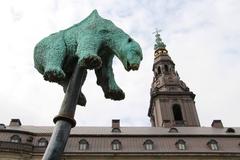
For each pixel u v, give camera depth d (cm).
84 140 4106
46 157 278
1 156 3769
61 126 294
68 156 3931
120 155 4003
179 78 6219
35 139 4041
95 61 307
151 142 4181
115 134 4269
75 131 4447
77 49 321
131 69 319
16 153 3803
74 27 345
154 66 6638
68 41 334
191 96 5859
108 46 337
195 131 4697
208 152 4116
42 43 337
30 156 3841
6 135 3991
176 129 4622
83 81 333
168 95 5828
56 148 282
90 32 331
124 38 331
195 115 5559
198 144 4241
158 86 6075
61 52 327
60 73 315
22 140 3966
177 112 5694
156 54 6850
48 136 4094
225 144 4266
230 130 4597
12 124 4509
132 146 4122
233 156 4119
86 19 350
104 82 351
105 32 336
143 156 4034
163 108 5619
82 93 356
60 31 344
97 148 4044
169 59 6606
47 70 314
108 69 353
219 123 4975
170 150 4109
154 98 5909
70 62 332
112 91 350
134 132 4522
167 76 6216
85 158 3953
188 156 4091
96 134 4231
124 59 322
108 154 3997
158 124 5553
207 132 4644
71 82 321
